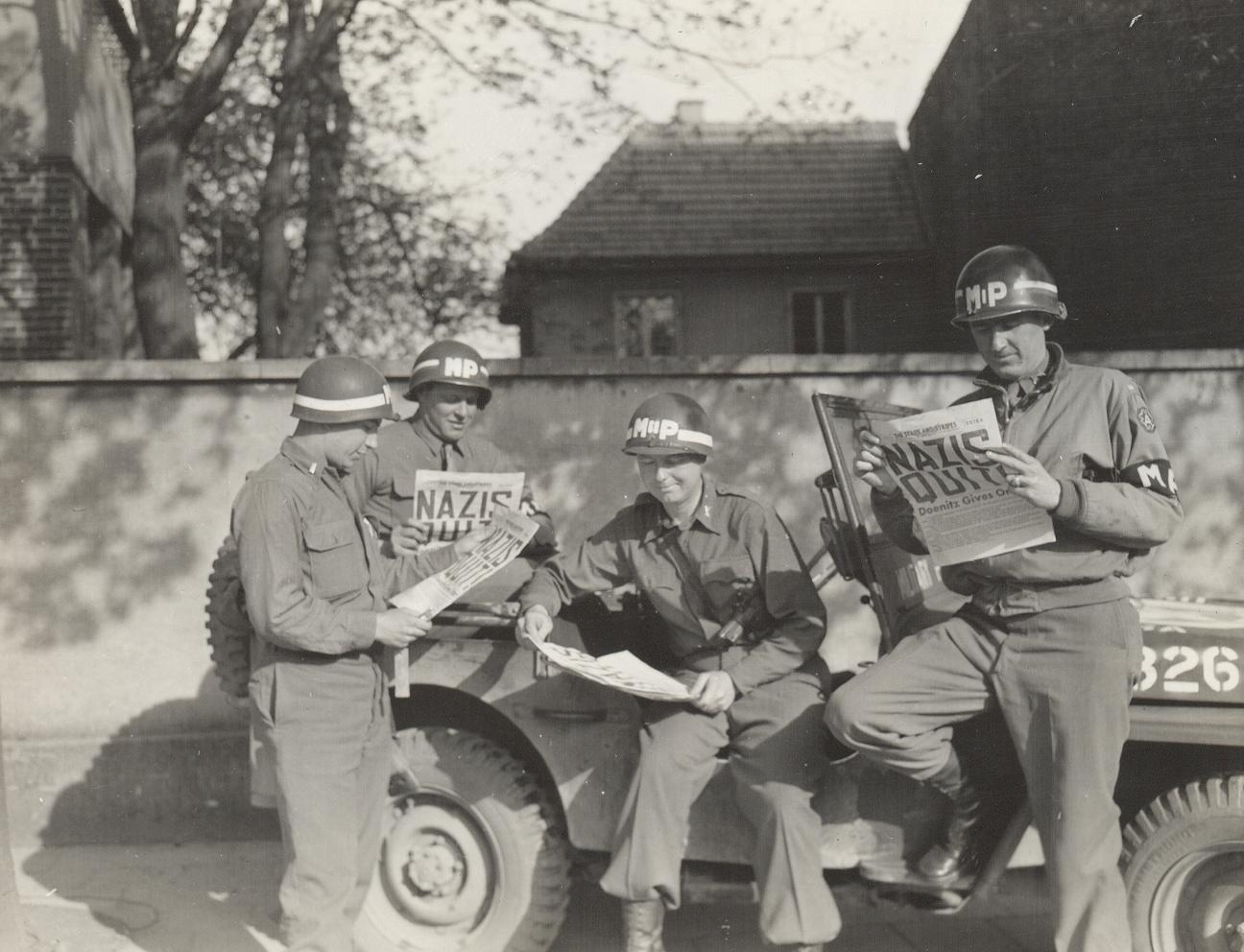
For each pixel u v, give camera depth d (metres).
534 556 4.90
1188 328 13.71
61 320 11.21
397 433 4.83
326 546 3.72
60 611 6.16
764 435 6.55
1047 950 4.44
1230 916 3.64
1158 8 13.91
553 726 3.98
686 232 20.81
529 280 20.42
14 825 5.96
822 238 20.64
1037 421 3.61
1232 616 4.07
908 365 6.55
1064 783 3.48
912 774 3.64
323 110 9.76
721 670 3.83
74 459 6.20
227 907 4.98
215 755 6.03
